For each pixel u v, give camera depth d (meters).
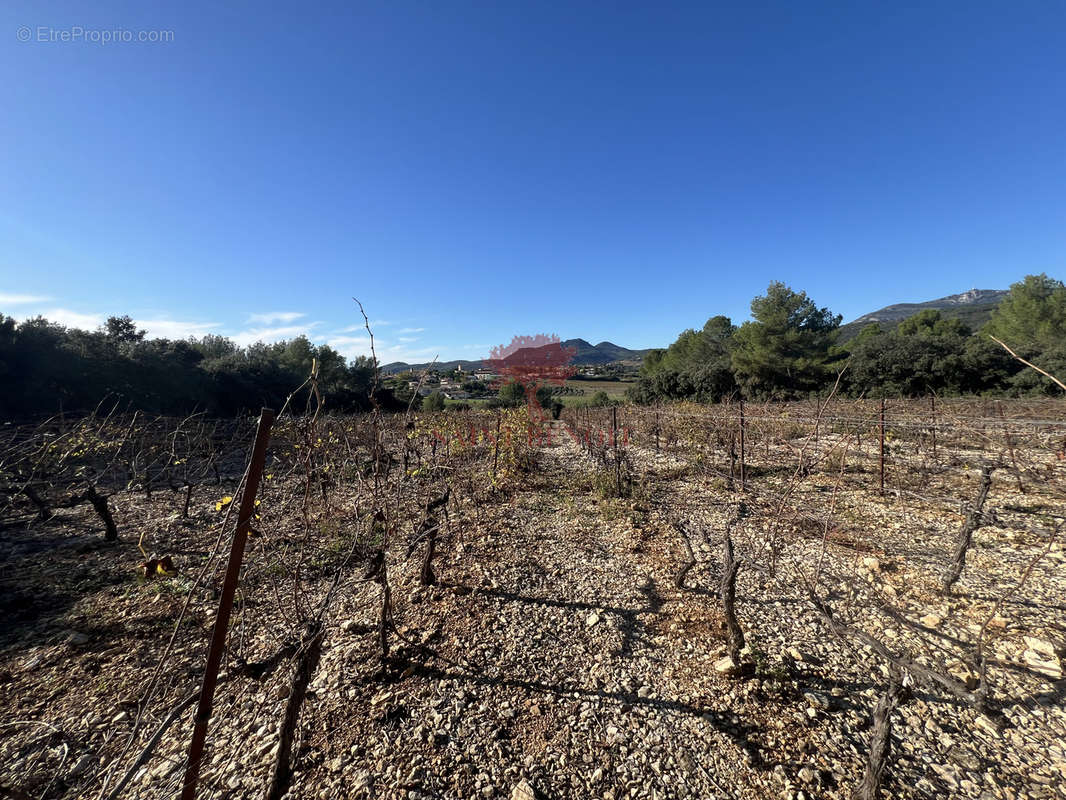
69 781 2.16
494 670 2.93
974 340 19.80
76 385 14.12
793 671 2.89
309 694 2.67
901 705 2.57
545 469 9.78
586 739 2.39
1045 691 2.62
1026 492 6.21
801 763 2.22
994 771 2.15
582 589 4.02
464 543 5.09
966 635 3.19
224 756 2.25
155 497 7.23
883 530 5.11
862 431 8.42
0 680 2.86
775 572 4.21
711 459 9.23
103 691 2.75
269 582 4.15
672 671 2.92
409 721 2.49
